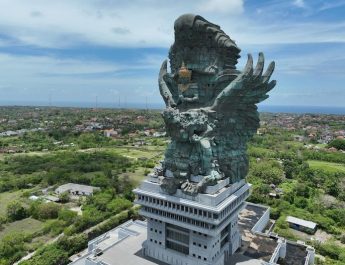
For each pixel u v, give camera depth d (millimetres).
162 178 81062
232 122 81062
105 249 89938
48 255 95062
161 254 83500
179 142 79625
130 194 154875
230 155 82312
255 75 75438
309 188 166500
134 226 110625
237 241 91250
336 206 142000
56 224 120875
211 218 71000
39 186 176625
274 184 180625
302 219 127562
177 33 78625
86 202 146375
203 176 75312
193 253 77312
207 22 77125
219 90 79562
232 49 78438
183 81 79812
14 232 113875
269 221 126000
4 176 191250
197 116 75250
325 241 113438
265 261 84500
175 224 77188
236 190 83812
